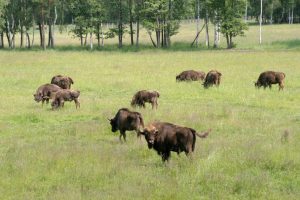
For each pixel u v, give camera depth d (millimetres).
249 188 23750
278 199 22234
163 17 168125
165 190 23250
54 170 26891
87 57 119625
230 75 77500
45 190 23812
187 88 63188
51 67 93250
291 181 25109
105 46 178250
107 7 172250
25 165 27656
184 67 90562
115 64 98500
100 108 49250
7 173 26453
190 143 27500
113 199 22203
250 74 78625
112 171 26547
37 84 69062
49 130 39781
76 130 38500
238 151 30141
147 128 27625
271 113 46312
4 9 165875
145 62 102562
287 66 90312
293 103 52344
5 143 34844
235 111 45438
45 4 172625
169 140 27531
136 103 47531
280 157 28438
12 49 169875
